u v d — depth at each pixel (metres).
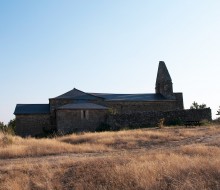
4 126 37.94
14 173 13.21
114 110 51.25
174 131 31.38
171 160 12.32
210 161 11.65
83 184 11.09
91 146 23.62
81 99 52.72
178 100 61.84
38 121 49.88
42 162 15.62
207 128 34.03
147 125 47.00
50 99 50.78
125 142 25.36
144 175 10.45
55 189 11.07
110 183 10.63
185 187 9.19
